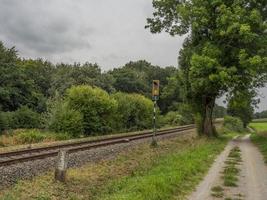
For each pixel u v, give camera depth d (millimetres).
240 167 20062
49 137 35156
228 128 84812
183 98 45406
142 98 58781
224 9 38938
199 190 13945
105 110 44031
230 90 41938
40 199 11477
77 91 42219
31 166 17172
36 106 68125
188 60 42656
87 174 15953
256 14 38844
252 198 13125
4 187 13422
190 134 49688
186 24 42688
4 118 45062
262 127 129375
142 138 36000
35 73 89500
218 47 40156
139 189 12383
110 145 27703
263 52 40344
